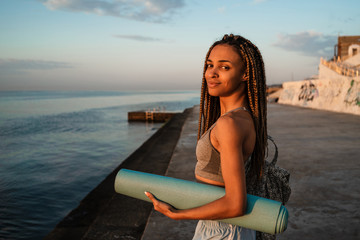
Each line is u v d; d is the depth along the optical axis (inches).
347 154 212.8
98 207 167.5
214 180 39.2
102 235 105.3
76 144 1031.6
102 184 216.2
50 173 611.8
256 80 38.6
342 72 813.2
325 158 202.1
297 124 394.0
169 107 3476.9
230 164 33.7
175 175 166.1
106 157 810.2
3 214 369.4
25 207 398.6
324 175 161.9
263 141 40.3
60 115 2368.4
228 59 38.5
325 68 917.8
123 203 135.9
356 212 112.6
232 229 40.1
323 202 123.2
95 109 3166.8
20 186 502.3
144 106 3784.5
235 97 40.6
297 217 109.6
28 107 3649.1
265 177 42.8
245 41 40.7
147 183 42.4
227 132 34.2
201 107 49.3
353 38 1151.0
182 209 39.3
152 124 1711.4
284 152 224.7
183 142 276.7
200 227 42.6
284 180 44.6
